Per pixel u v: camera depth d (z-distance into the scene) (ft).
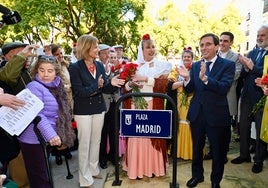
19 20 8.51
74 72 9.91
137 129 10.57
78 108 10.10
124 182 11.52
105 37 47.42
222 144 10.10
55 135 7.63
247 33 83.56
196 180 11.06
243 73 13.06
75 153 14.52
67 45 48.96
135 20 47.50
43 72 8.25
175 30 64.59
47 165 7.91
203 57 10.05
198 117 10.20
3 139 8.23
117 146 10.98
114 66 13.94
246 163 13.43
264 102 10.84
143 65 11.50
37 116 7.59
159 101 11.12
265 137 10.66
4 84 8.54
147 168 11.55
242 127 13.20
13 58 8.29
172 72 13.99
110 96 12.81
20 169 10.37
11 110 7.32
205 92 9.93
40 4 38.75
